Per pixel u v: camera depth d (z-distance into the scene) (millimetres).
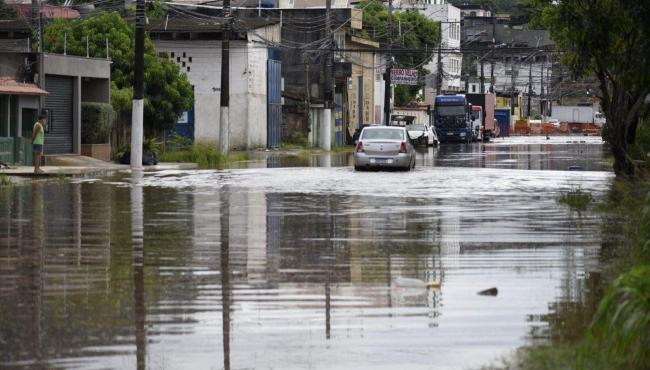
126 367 19766
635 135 88312
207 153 98625
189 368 19750
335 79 172250
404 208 50344
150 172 82750
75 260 32438
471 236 38844
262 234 39469
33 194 58094
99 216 45906
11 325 23016
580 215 46531
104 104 95812
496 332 22422
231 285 28109
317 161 108000
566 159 111188
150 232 39938
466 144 178625
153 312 24516
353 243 36906
